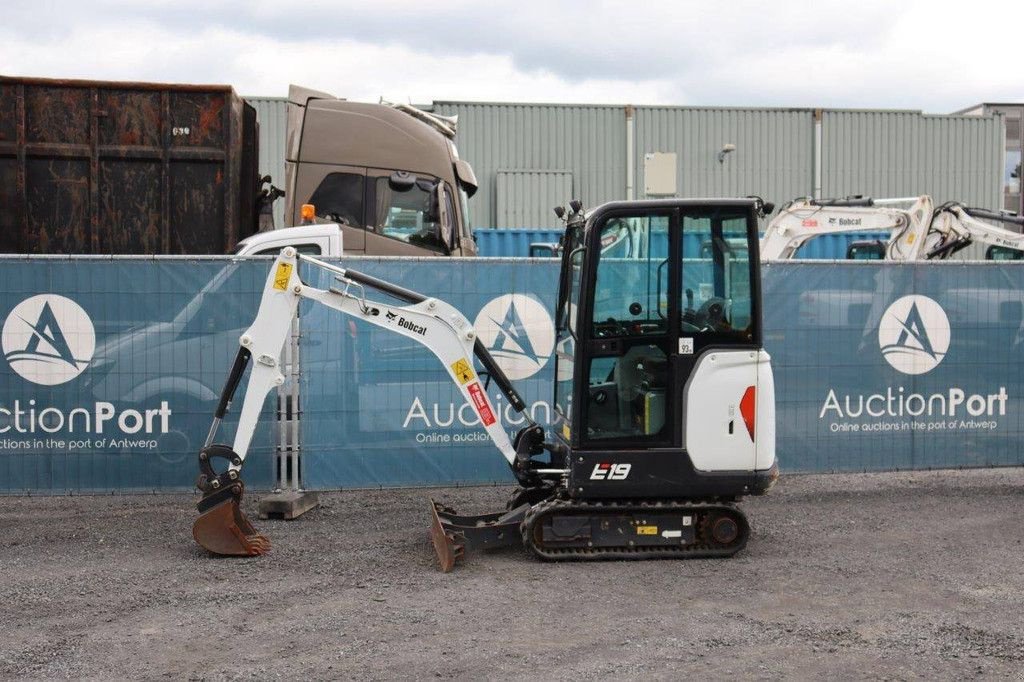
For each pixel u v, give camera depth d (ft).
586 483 21.75
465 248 41.47
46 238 37.55
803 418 29.58
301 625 17.69
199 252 38.19
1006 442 30.14
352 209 39.14
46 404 27.63
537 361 29.25
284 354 27.96
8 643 16.80
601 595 19.47
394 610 18.53
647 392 21.90
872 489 29.91
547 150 85.46
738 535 22.16
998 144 91.40
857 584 20.11
